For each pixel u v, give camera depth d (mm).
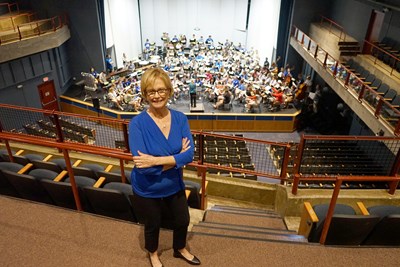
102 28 19781
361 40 15617
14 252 2994
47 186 3861
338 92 12789
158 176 2393
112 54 21938
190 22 26234
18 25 15266
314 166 9391
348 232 3383
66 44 19500
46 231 3236
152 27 25797
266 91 17406
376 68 12391
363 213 3846
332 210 3117
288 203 5336
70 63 20062
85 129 12164
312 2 18938
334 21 18609
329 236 3465
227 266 2900
